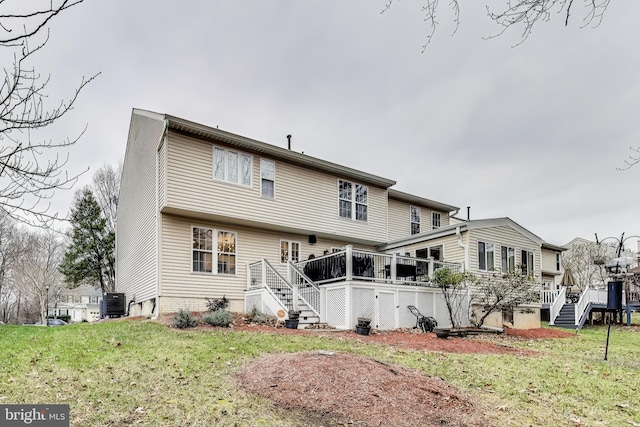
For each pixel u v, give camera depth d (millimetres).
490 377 6363
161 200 12203
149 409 4219
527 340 11625
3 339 7469
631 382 6629
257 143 13828
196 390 4844
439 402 4793
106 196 29484
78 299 58312
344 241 17156
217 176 13133
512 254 17141
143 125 14891
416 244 17000
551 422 4605
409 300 12719
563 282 20438
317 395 4613
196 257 13055
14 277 35531
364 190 17500
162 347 6988
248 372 5562
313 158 15312
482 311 14703
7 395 4379
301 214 15125
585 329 16484
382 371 5500
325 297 11953
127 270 17531
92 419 3922
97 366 5609
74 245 26734
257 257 14508
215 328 9672
